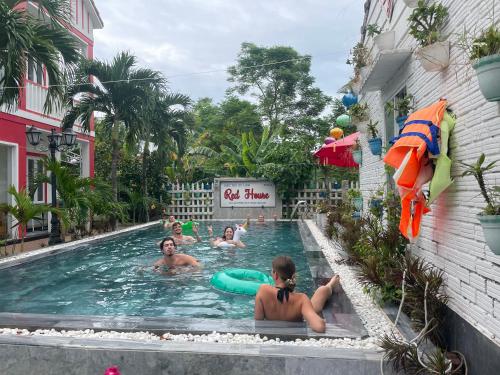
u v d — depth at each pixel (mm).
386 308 4582
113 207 12711
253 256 9508
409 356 3098
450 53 3998
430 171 3777
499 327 3018
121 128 18234
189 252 10062
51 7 9531
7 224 12469
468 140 3586
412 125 3801
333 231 10305
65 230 11008
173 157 22047
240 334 3660
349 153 12594
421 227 5082
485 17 3309
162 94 15344
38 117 13859
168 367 3250
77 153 17719
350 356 3154
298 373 3145
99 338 3551
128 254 9773
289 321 4035
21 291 6316
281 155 20281
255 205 20578
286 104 35125
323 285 5398
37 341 3473
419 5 4246
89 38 17391
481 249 3316
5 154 13273
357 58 8359
